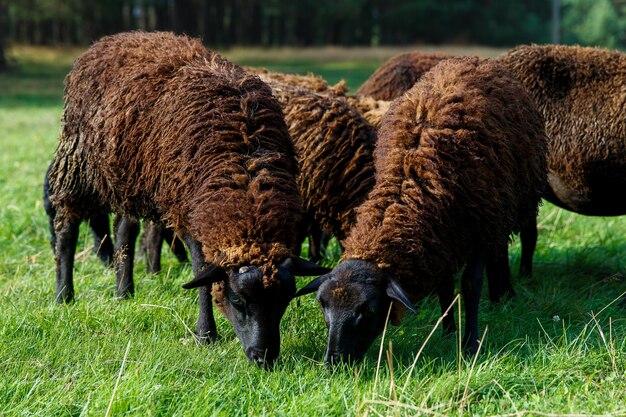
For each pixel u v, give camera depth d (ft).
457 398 19.88
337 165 29.04
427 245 22.97
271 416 19.25
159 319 26.02
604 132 31.40
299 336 24.66
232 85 25.14
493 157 24.18
